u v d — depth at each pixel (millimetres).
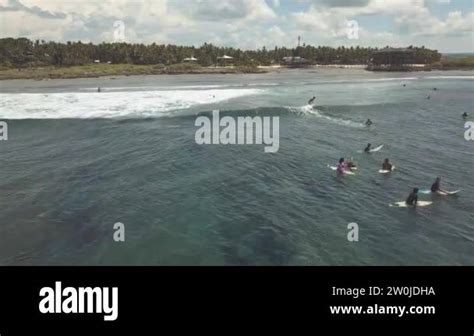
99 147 32844
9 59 155750
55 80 112500
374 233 17875
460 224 18781
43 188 23297
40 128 39719
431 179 25172
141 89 74938
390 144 34250
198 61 178375
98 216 19547
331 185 24047
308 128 40906
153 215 19703
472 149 32500
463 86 84312
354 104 55812
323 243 17016
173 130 39062
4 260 15680
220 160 29219
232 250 16469
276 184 24219
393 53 167250
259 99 60469
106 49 170125
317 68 184000
